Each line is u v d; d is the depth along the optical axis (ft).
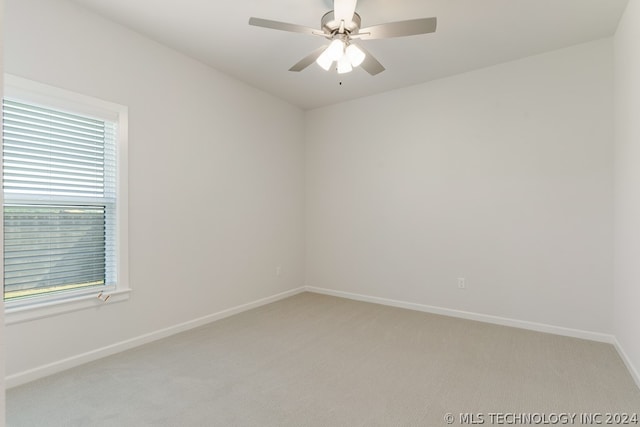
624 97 8.69
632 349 7.98
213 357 8.99
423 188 13.19
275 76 12.61
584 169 10.25
